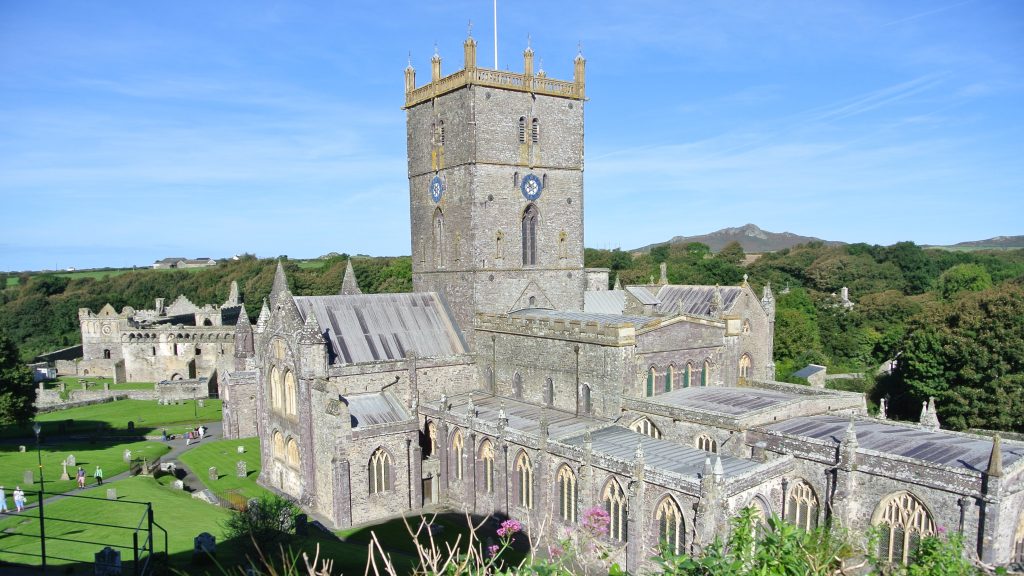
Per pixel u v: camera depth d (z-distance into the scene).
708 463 49.91
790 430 60.78
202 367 173.12
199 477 90.94
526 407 78.06
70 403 143.00
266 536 52.19
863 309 186.25
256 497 79.25
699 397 71.12
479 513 72.25
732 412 64.38
